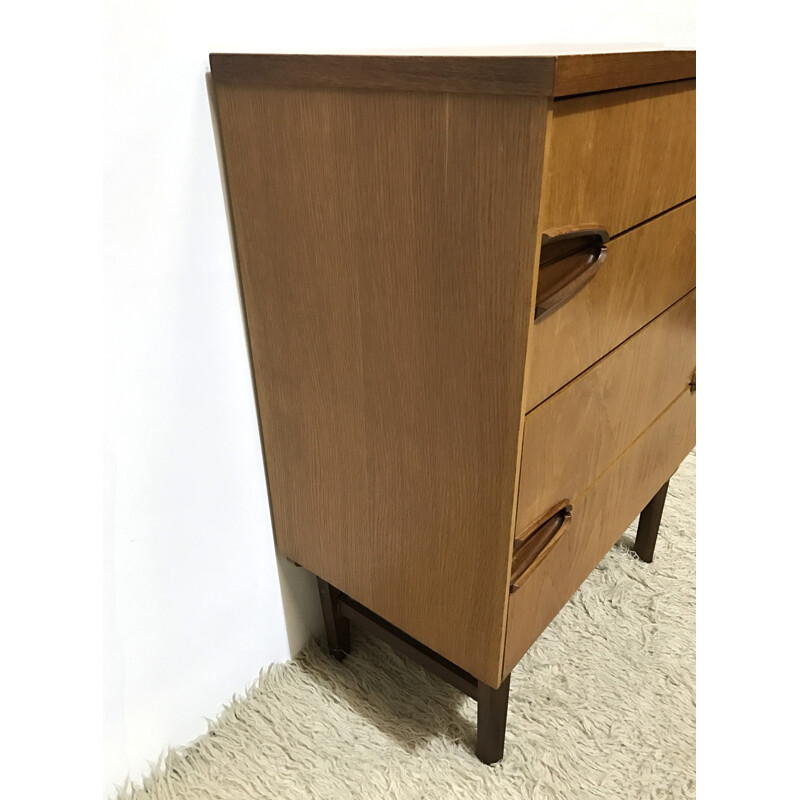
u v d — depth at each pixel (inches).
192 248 30.4
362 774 36.5
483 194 22.9
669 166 30.5
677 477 60.6
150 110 27.1
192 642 36.9
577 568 35.3
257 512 38.2
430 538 31.2
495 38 41.4
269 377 34.4
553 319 25.3
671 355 38.3
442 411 27.9
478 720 36.1
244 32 29.0
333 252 28.3
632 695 40.8
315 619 44.6
